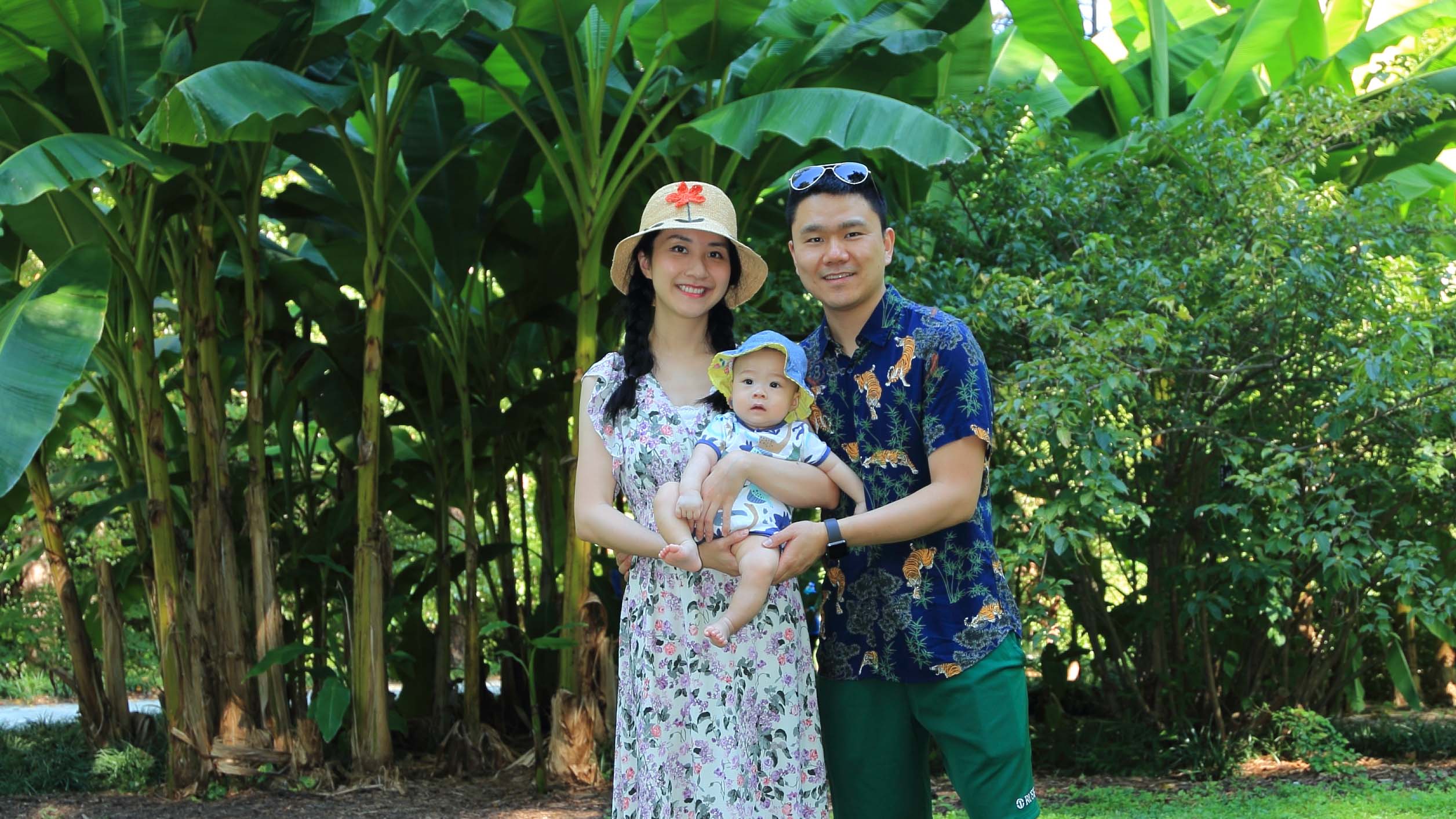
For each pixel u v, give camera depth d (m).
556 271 7.40
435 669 8.25
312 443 8.41
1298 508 5.81
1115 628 7.24
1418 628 9.48
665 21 5.68
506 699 8.59
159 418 6.53
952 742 2.62
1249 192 5.99
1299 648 7.18
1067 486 5.79
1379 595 7.34
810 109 5.22
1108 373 5.45
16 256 6.77
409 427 9.48
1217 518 6.58
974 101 6.61
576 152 6.28
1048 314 5.57
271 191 9.98
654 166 6.89
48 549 7.54
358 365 7.49
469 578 7.48
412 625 8.33
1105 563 8.98
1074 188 6.49
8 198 4.65
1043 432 5.49
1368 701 10.02
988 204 6.85
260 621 6.70
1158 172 6.47
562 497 8.90
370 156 6.64
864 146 5.00
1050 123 6.98
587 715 6.62
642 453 2.63
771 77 6.31
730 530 2.53
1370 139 7.11
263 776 6.61
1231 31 8.77
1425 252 6.78
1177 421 6.13
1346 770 6.39
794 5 6.21
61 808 6.28
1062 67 7.97
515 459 8.56
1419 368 5.64
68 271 5.39
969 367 2.56
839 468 2.65
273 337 7.55
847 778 2.74
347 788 6.57
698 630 2.55
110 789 6.86
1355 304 6.01
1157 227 6.42
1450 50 7.88
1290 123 6.61
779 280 6.64
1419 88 6.59
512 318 7.98
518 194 7.02
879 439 2.66
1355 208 6.09
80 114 6.05
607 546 2.63
